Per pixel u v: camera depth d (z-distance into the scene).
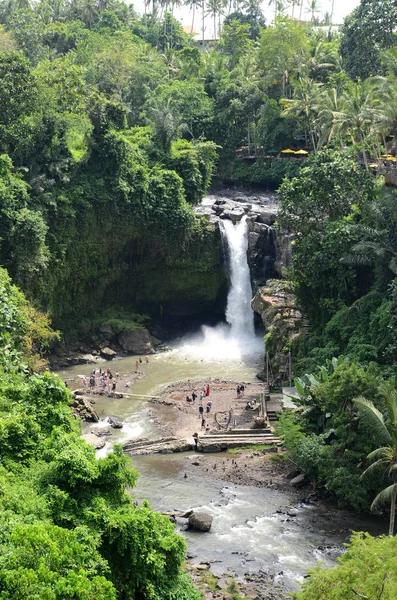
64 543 23.86
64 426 35.06
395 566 24.47
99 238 80.31
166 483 47.28
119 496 29.70
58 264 74.75
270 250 85.75
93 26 135.12
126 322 81.94
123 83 105.12
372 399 42.84
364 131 78.69
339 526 41.25
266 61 111.88
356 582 24.27
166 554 28.52
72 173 78.25
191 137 108.94
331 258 61.84
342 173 65.12
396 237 57.81
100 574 24.64
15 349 47.78
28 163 75.25
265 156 107.50
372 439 42.38
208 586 34.50
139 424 58.78
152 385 68.56
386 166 76.69
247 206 93.44
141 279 87.62
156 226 83.50
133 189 81.19
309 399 48.66
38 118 74.94
